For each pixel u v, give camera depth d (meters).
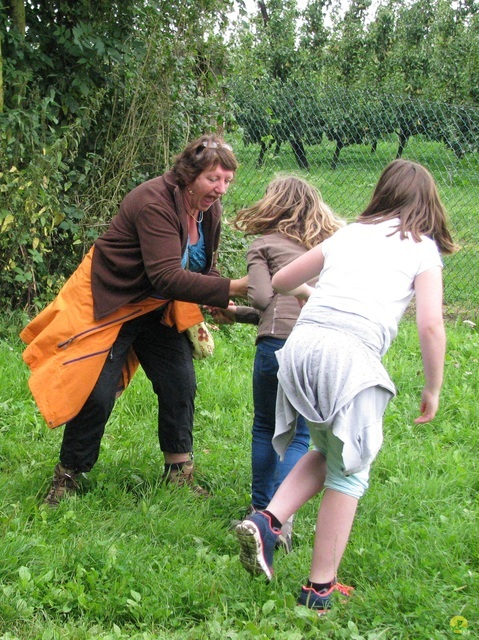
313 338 2.96
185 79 7.20
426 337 2.90
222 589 3.08
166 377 4.06
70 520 3.56
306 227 3.66
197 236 4.01
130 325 3.95
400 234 3.05
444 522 3.81
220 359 6.23
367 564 3.30
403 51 23.33
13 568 3.10
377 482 4.30
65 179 6.70
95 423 3.85
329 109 10.18
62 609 2.90
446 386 5.98
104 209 6.82
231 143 7.82
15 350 5.88
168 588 3.04
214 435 4.98
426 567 3.34
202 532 3.64
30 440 4.58
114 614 2.91
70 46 6.29
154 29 6.86
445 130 10.39
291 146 10.50
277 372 3.36
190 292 3.66
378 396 2.93
